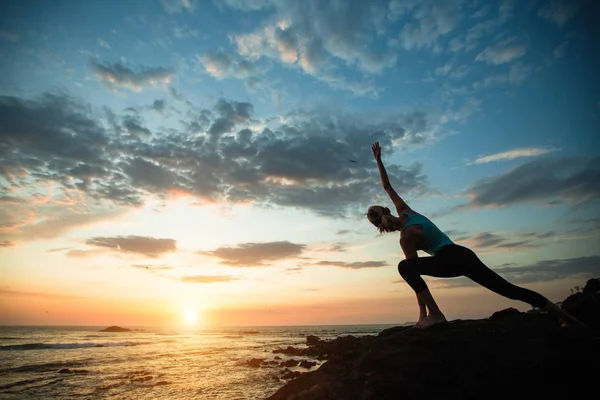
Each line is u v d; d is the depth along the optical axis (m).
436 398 2.95
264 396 14.05
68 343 43.66
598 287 4.60
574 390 2.81
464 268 3.49
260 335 81.69
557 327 3.44
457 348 3.24
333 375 3.56
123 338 59.97
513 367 2.97
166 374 19.83
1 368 22.27
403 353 3.28
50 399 13.83
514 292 3.42
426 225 3.70
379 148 4.53
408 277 3.69
